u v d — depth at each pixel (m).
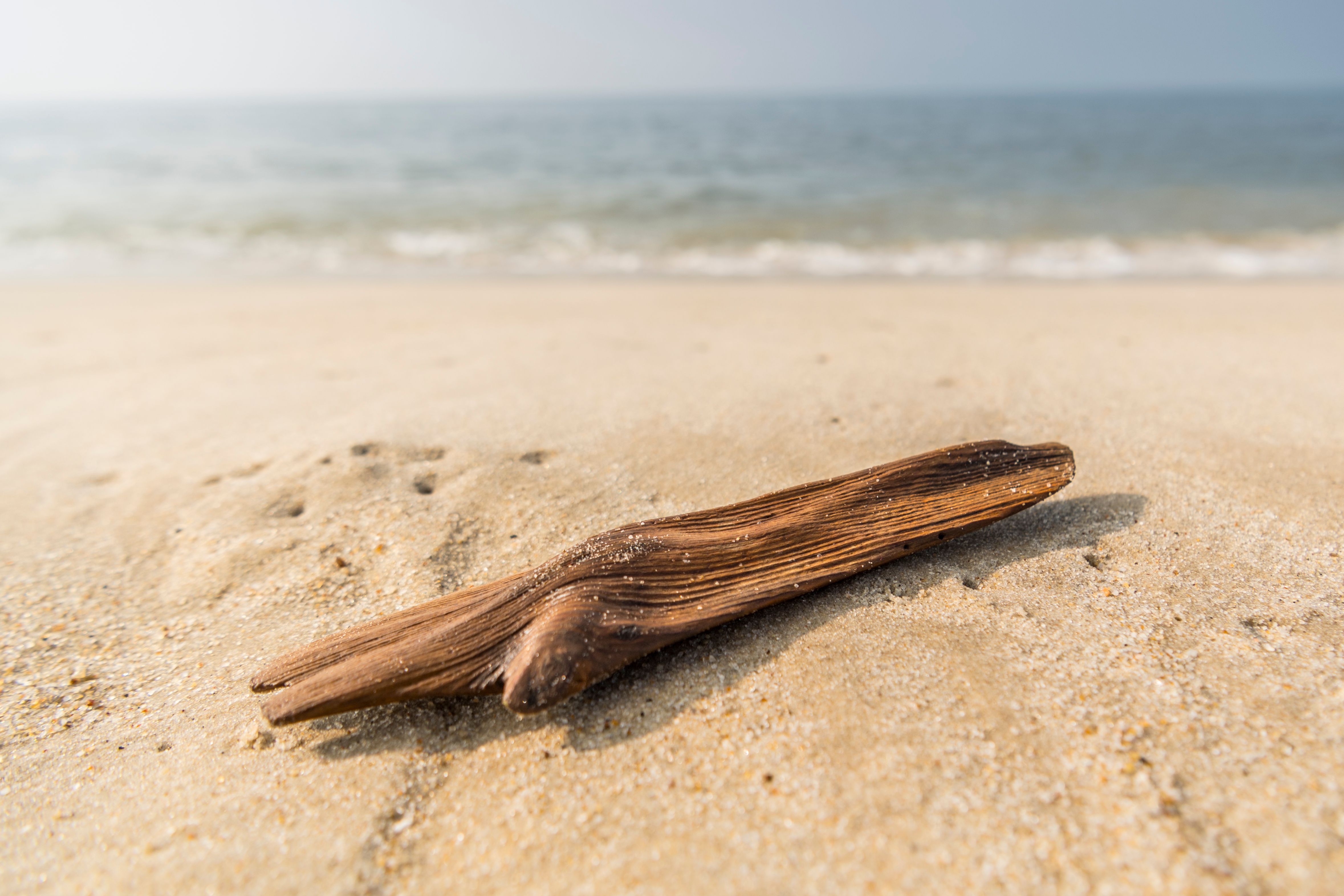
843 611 1.97
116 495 2.94
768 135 28.66
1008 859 1.32
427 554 2.36
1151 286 6.82
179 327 5.55
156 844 1.49
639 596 1.88
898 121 37.50
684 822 1.45
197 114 70.25
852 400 3.47
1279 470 2.64
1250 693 1.62
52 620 2.22
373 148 23.80
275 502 2.73
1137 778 1.44
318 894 1.37
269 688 1.81
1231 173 15.21
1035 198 12.36
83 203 12.70
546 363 4.28
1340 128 29.62
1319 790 1.38
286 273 8.30
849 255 8.71
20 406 3.97
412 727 1.73
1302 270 7.59
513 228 10.62
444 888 1.37
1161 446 2.87
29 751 1.75
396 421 3.38
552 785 1.55
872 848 1.36
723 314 5.64
